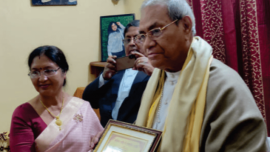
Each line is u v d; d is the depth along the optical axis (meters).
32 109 1.16
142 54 1.31
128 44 1.49
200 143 0.75
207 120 0.74
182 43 0.84
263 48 1.56
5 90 2.16
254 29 1.54
